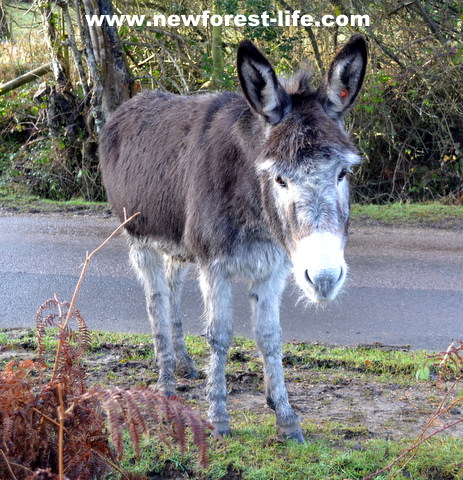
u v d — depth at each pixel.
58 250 9.99
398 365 5.83
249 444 4.40
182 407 2.97
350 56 4.06
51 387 3.28
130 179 5.79
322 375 5.71
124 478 3.81
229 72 14.00
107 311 7.49
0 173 15.73
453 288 8.30
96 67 13.08
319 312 7.54
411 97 14.13
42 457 3.28
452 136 14.80
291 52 14.33
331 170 3.65
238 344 6.45
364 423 4.77
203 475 4.05
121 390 3.04
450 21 13.89
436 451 4.28
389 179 15.43
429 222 11.77
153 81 14.78
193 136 5.10
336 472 4.06
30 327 6.82
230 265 4.59
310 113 3.92
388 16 13.95
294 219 3.66
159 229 5.43
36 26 15.94
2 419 3.11
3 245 10.20
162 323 5.48
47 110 14.99
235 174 4.51
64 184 15.13
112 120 6.39
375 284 8.45
